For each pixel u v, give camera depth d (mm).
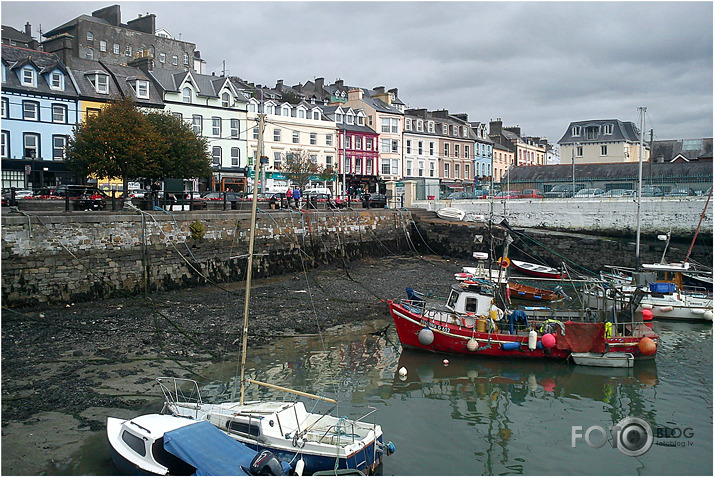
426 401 13570
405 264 32750
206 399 12875
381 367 15906
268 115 45875
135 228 22016
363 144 53281
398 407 13148
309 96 58062
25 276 18734
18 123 33500
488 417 12711
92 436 10781
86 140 28250
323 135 49719
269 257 27375
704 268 28828
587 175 47406
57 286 19500
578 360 16281
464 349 16906
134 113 29359
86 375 13727
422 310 18094
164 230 23031
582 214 35750
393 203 45938
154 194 26672
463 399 13750
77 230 20188
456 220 38375
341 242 32312
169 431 9477
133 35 55625
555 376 15477
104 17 57938
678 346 18281
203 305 20672
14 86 33188
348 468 9539
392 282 26781
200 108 42188
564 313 18094
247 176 40562
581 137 61375
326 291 24109
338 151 50781
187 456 8961
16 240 18547
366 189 45469
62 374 13672
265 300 21969
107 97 37031
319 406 12961
